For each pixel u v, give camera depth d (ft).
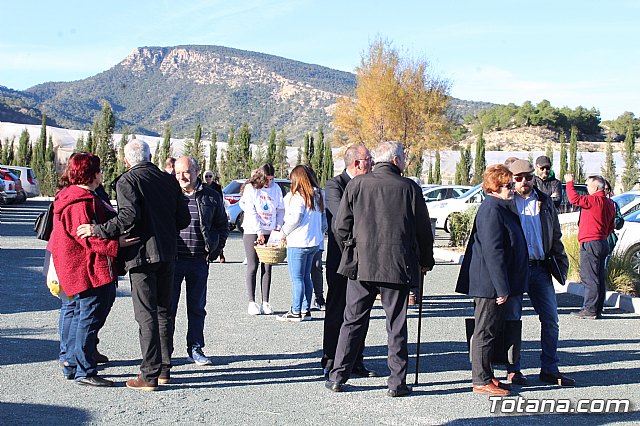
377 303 37.22
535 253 22.84
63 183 21.65
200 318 24.40
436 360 25.59
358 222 21.04
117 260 21.22
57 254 20.83
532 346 28.27
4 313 31.81
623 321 33.76
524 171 22.81
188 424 18.17
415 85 159.74
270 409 19.61
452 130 166.61
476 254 21.35
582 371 24.39
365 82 160.86
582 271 34.58
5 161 196.24
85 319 21.21
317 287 35.19
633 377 23.62
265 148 186.50
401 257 20.75
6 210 112.37
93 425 17.90
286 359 25.18
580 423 18.98
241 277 46.47
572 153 163.63
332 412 19.47
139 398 20.35
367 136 161.99
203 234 23.99
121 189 20.53
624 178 157.79
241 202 33.45
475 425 18.66
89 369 21.36
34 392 20.59
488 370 21.57
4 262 50.26
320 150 176.14
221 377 22.82
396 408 19.95
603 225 34.14
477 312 21.47
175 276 23.85
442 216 87.76
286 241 32.22
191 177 24.18
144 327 21.02
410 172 161.99
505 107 342.85
